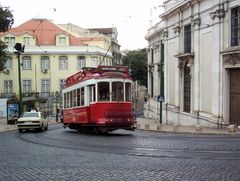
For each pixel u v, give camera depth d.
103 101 26.58
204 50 38.03
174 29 46.12
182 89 44.41
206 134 28.78
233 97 33.66
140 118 66.50
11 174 11.92
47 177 11.31
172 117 47.50
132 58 100.19
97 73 26.94
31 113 35.78
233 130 29.83
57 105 69.19
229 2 33.28
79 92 29.69
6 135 31.08
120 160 14.45
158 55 63.06
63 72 80.00
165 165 13.12
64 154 16.47
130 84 27.27
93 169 12.52
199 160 14.20
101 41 88.19
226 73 34.03
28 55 79.50
